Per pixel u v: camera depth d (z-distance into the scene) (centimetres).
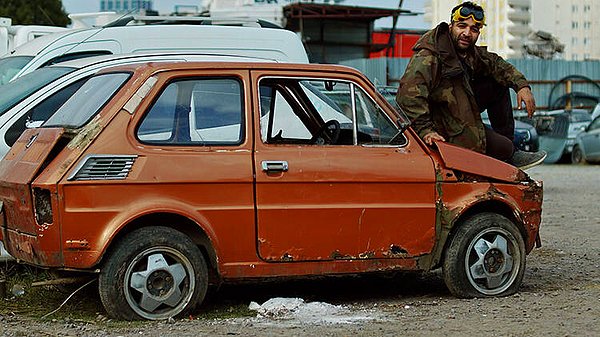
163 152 931
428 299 1073
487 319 947
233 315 977
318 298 1091
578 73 5203
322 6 4669
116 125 925
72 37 1572
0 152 1220
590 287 1151
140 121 934
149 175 919
